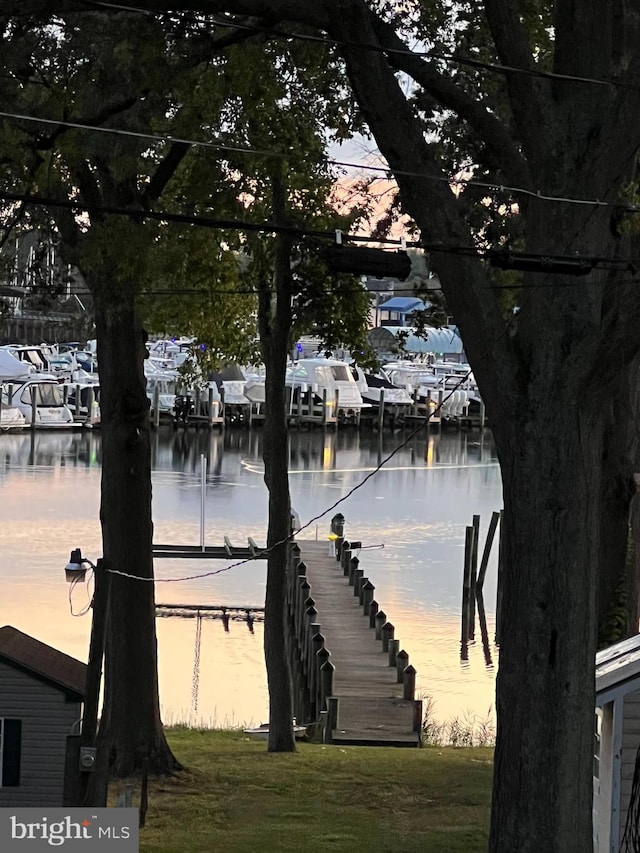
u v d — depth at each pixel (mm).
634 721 13664
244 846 15547
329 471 64875
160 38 15516
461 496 58594
